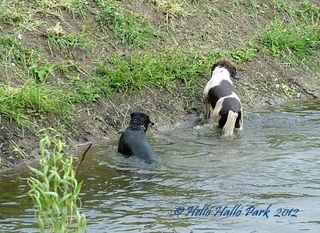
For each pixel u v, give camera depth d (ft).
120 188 31.27
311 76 50.65
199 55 46.78
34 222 27.63
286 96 47.52
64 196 21.74
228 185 31.42
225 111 39.88
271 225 27.30
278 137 38.73
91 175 32.89
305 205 29.09
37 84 38.96
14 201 29.84
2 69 39.09
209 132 39.91
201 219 27.91
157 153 35.96
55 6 44.73
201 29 49.47
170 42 47.03
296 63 50.83
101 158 35.22
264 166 33.73
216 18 51.19
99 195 30.45
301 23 55.83
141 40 45.60
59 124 37.37
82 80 40.96
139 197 30.19
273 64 49.70
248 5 53.98
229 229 26.96
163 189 31.09
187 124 41.42
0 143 34.63
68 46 42.55
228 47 49.32
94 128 38.47
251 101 45.68
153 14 48.42
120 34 45.29
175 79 44.01
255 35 51.72
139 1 48.65
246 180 31.94
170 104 42.32
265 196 30.09
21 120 36.01
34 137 35.83
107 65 42.83
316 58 52.54
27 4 44.27
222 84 41.27
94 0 46.68
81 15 45.21
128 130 36.01
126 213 28.53
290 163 34.09
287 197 29.96
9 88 37.27
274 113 43.78
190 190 30.91
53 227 22.17
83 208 29.01
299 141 37.83
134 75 42.14
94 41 44.09
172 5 49.34
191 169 33.53
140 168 33.81
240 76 47.32
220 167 33.76
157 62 43.78
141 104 41.27
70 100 39.06
